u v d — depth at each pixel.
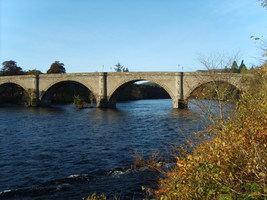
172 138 28.02
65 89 105.12
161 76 67.00
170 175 9.44
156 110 65.00
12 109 71.12
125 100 125.56
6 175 17.30
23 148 24.83
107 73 74.12
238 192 6.33
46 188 15.09
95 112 61.56
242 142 7.25
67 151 23.53
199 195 6.97
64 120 46.28
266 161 6.46
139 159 18.20
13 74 117.06
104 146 25.33
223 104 9.20
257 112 8.20
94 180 16.28
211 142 8.15
